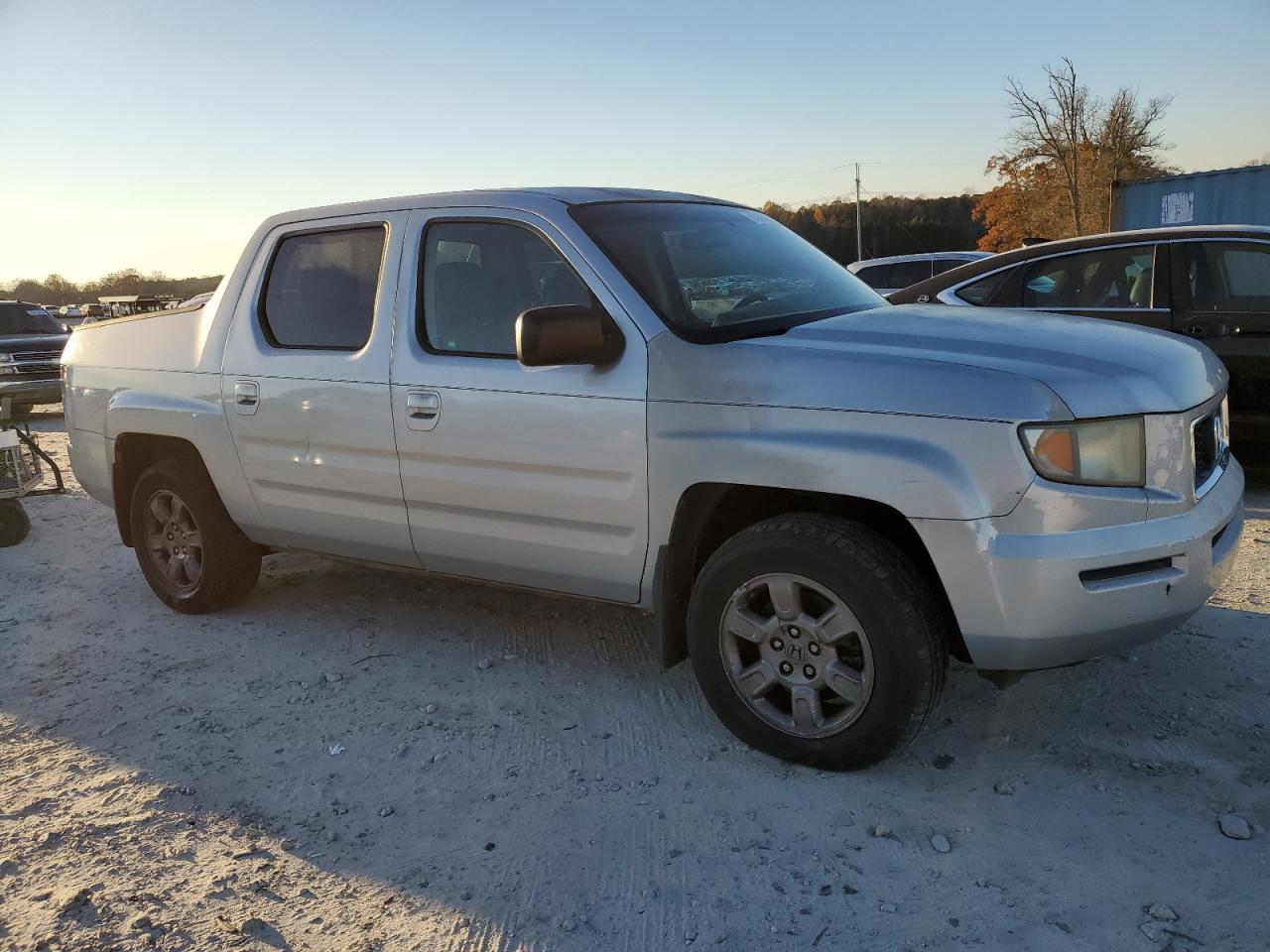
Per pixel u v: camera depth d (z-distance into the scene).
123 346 4.80
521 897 2.55
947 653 2.89
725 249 3.73
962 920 2.37
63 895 2.64
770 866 2.62
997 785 2.92
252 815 3.02
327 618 4.71
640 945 2.35
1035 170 47.09
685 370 3.09
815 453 2.82
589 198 3.64
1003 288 6.68
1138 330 3.24
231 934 2.46
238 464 4.29
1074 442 2.61
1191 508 2.78
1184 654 3.71
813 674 2.97
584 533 3.38
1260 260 5.84
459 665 4.06
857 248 67.75
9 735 3.65
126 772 3.32
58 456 10.59
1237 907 2.35
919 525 2.71
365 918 2.50
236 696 3.88
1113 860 2.56
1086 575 2.64
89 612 5.03
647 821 2.86
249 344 4.21
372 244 3.90
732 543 3.05
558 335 3.00
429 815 2.96
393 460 3.76
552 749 3.32
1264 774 2.90
